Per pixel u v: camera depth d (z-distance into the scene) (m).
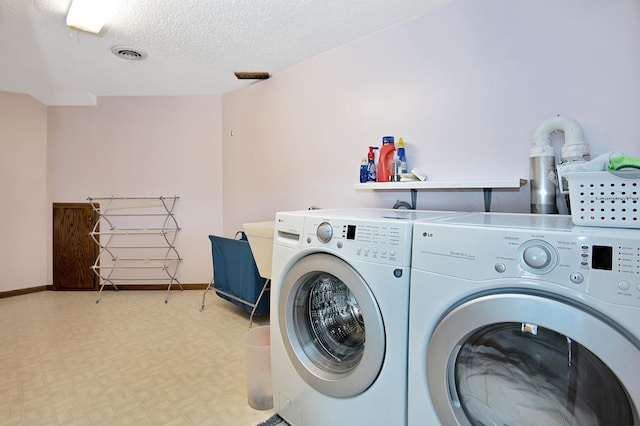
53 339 2.32
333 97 2.44
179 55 2.52
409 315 1.04
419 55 1.99
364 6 1.89
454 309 0.92
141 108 3.55
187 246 3.59
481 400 0.95
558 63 1.55
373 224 1.13
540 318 0.79
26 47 2.37
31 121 3.47
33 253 3.51
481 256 0.90
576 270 0.77
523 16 1.64
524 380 0.88
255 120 3.10
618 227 0.88
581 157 1.41
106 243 3.58
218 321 2.66
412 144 2.03
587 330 0.74
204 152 3.54
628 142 1.41
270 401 1.57
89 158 3.57
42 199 3.55
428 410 1.00
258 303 2.54
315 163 2.58
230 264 2.73
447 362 0.93
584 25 1.48
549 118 1.57
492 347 0.92
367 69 2.23
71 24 1.91
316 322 1.44
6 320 2.69
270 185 2.97
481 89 1.77
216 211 3.55
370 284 1.11
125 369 1.91
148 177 3.58
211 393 1.68
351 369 1.22
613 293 0.73
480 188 1.80
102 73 2.88
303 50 2.44
